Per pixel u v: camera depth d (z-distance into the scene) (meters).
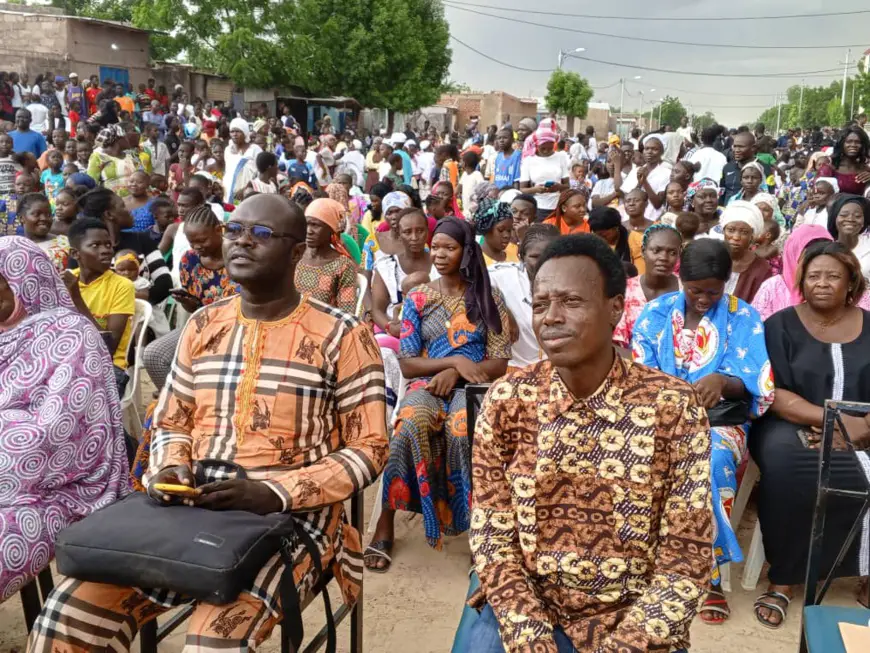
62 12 29.16
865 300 4.65
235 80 29.64
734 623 3.61
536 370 2.21
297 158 15.63
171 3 29.02
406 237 5.44
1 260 3.04
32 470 2.79
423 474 3.86
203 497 2.32
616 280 2.07
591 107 62.41
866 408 2.58
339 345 2.61
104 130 14.17
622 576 2.12
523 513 2.16
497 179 11.91
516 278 4.61
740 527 4.48
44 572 3.02
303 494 2.42
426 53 35.19
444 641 3.43
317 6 31.47
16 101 19.06
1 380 2.94
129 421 4.70
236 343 2.59
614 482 2.08
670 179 9.38
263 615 2.32
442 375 3.98
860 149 8.42
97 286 4.66
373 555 4.05
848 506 3.51
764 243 6.31
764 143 12.67
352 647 2.98
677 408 2.06
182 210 7.24
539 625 2.05
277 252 2.52
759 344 3.70
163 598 2.39
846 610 2.37
